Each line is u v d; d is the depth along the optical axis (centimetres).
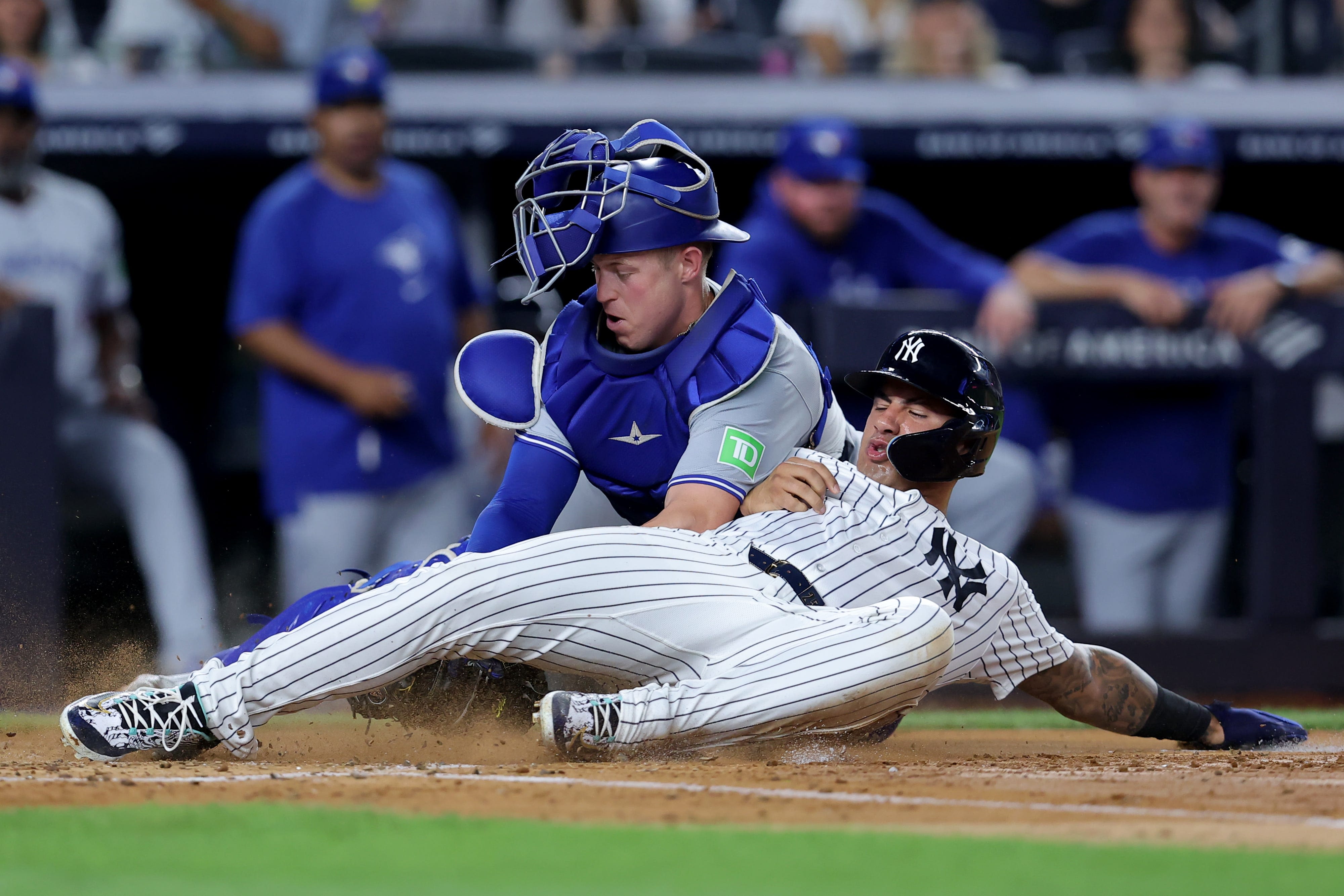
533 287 1151
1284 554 2502
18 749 1244
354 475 2397
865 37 3172
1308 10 3141
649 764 1054
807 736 1135
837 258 2459
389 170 2555
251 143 2906
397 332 2420
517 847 715
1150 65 3088
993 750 1389
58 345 2419
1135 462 2544
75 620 2567
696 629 1073
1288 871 662
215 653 2386
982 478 2438
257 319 2398
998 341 2456
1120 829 787
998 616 1172
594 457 1202
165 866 665
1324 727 1745
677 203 1120
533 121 2939
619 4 3130
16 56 2920
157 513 2578
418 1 3098
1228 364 2506
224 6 2938
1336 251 3306
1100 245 2589
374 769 1030
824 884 631
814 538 1138
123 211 3209
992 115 2991
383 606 1050
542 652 1074
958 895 611
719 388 1145
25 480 2303
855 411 2397
